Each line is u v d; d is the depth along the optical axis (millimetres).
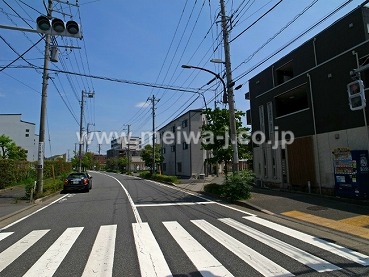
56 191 17469
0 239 6738
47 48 16078
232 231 7004
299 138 14406
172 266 4652
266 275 4219
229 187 12172
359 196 10305
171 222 8148
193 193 16297
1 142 34125
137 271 4473
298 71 14891
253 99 19375
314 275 4203
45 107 15906
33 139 56688
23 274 4453
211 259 4961
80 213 9977
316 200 11219
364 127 10797
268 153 17344
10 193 16609
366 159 10516
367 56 10773
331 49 12742
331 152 12336
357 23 11469
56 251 5605
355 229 6926
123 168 65750
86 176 19125
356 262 4738
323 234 6652
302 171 14117
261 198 12141
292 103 17312
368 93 10672
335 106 12180
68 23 6957
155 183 25906
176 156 39969
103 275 4336
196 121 34875
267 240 6145
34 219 9188
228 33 13633
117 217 9031
